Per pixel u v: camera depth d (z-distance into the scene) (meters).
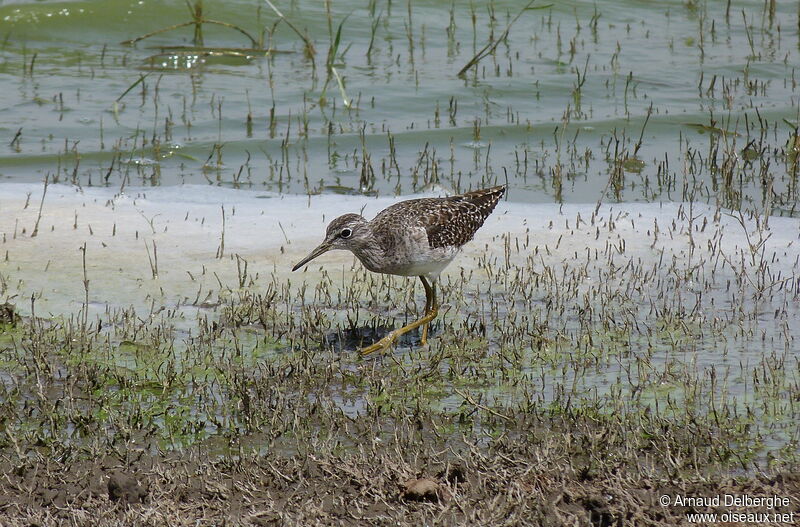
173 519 7.30
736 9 28.58
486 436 8.96
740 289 12.22
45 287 12.27
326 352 10.66
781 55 24.88
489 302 12.10
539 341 10.73
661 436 8.60
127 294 12.17
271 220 14.87
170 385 9.73
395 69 23.41
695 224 14.70
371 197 16.19
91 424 9.11
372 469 8.05
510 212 15.23
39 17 24.58
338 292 12.27
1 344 10.74
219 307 11.89
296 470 8.11
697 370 10.18
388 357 10.70
